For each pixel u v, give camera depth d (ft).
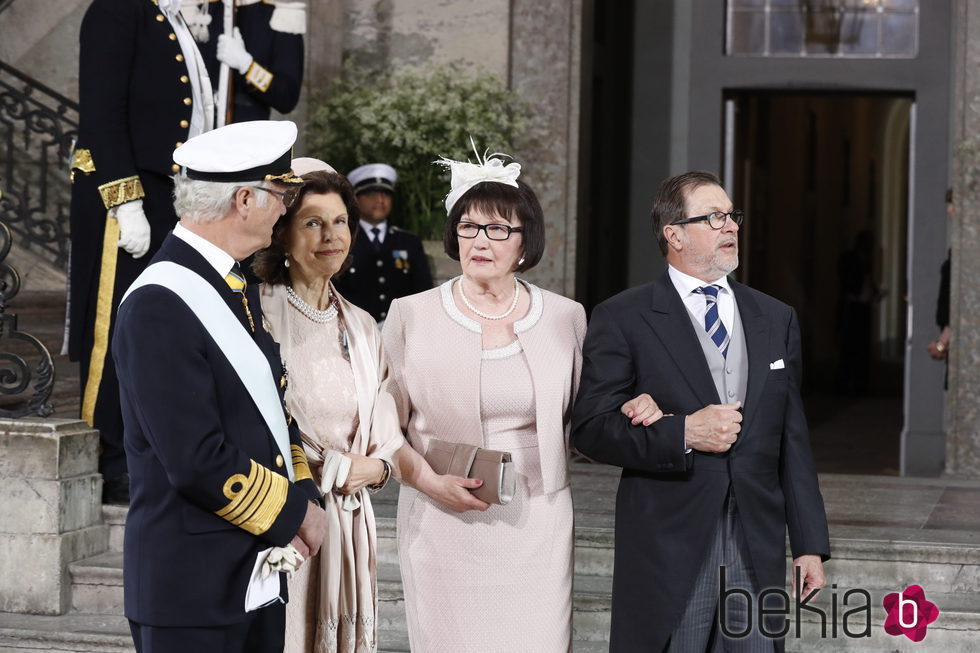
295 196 35.04
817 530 38.37
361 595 37.55
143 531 31.17
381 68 91.56
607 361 38.91
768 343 38.83
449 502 37.52
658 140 107.76
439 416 38.75
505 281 39.73
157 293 30.94
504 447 38.68
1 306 56.59
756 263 167.53
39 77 98.17
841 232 199.21
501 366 38.83
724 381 38.63
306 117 89.56
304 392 36.88
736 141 134.00
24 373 56.70
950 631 51.55
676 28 106.63
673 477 38.11
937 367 97.35
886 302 199.21
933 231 98.02
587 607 54.19
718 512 37.55
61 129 92.63
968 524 60.85
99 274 56.80
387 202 79.15
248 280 37.70
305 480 33.73
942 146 98.48
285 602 32.78
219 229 32.32
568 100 89.92
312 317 37.65
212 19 61.77
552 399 38.78
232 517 30.76
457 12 90.63
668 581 37.65
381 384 38.68
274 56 63.62
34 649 51.16
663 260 109.60
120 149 55.77
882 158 199.82
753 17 104.37
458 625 38.29
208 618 30.81
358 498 37.78
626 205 109.70
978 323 84.43
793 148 186.91
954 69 86.22
